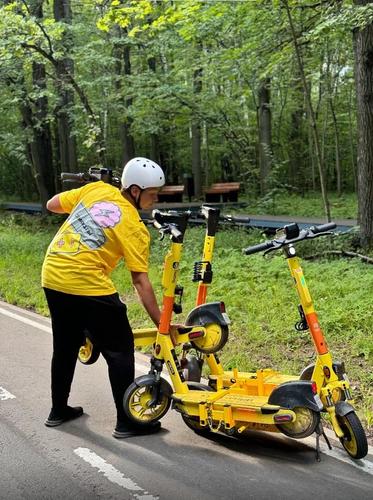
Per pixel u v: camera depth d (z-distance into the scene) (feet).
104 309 13.60
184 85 65.31
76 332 14.28
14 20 48.08
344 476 12.09
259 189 72.02
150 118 65.77
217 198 75.31
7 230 55.88
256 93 68.08
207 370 18.44
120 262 35.81
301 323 13.05
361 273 29.07
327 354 12.56
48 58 52.49
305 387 12.28
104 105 60.80
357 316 22.15
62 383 14.65
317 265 31.35
